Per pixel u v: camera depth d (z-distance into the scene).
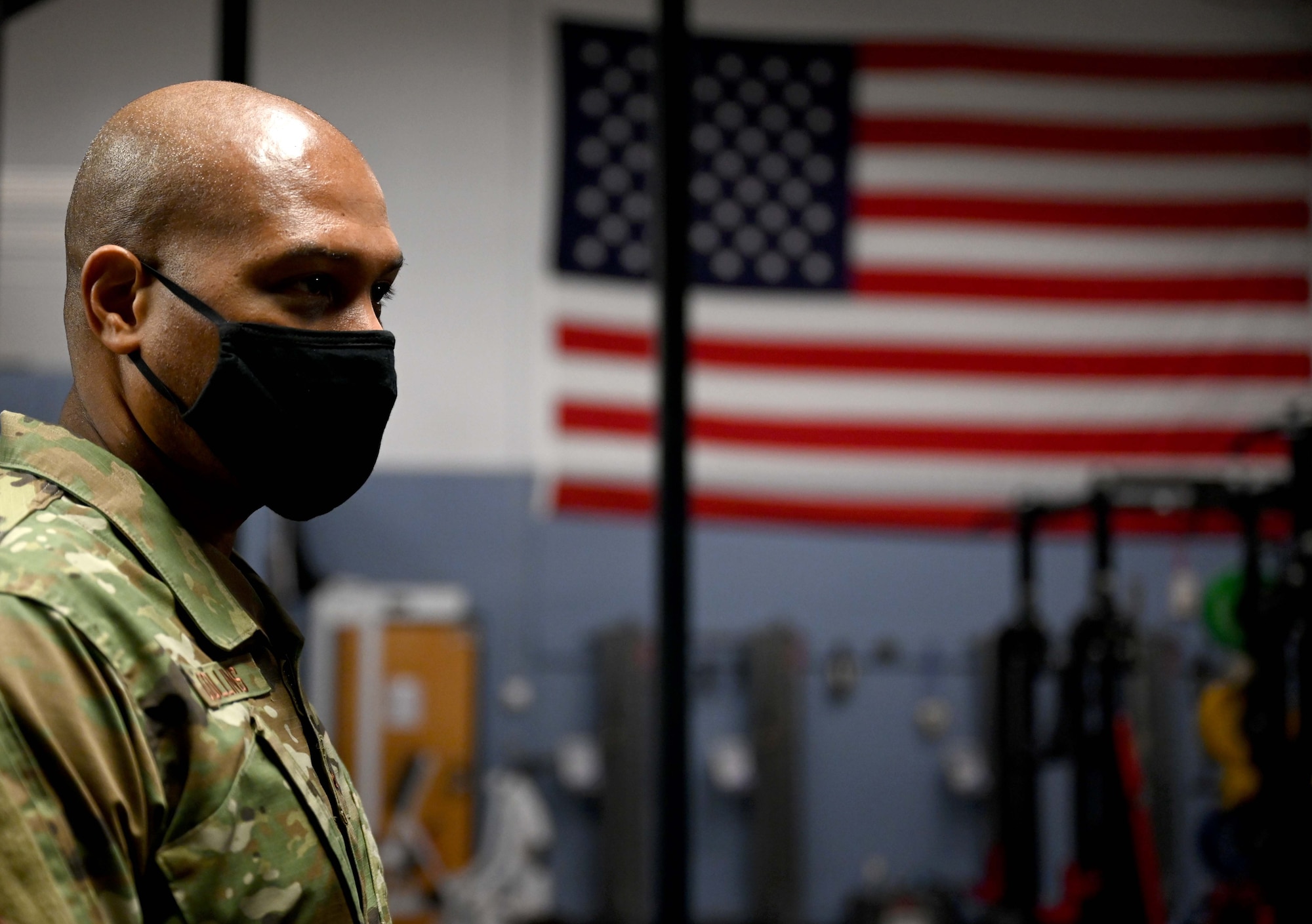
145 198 0.88
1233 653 7.16
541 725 6.98
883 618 7.27
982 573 7.32
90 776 0.73
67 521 0.82
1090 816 4.77
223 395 0.88
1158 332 6.90
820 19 7.10
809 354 6.79
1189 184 7.04
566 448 6.78
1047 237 6.94
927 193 6.93
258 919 0.79
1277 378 6.87
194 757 0.79
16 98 5.81
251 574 1.03
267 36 6.85
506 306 6.92
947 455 6.76
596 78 7.00
